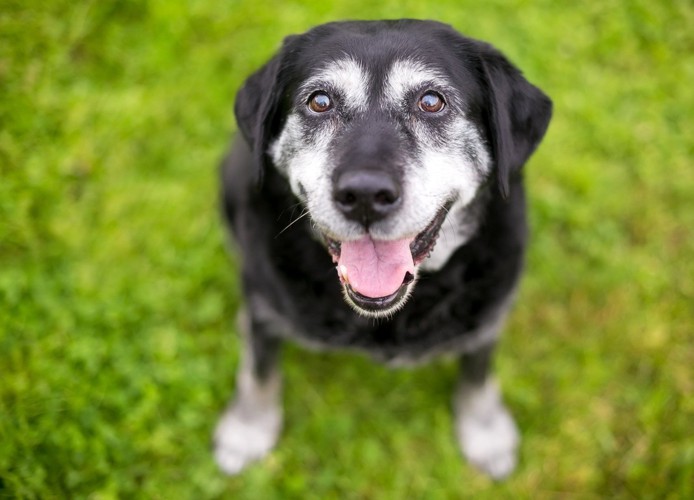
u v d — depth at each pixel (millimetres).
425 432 717
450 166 543
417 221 512
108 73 852
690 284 784
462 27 879
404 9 886
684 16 912
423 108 544
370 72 541
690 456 691
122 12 875
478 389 680
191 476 678
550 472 700
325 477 687
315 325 611
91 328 722
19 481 632
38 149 803
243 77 857
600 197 820
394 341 614
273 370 667
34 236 762
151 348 722
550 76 869
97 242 775
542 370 747
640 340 756
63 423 671
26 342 706
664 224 815
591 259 795
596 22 907
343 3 889
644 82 875
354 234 513
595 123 848
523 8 898
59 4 858
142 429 684
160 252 775
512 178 584
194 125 832
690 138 854
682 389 731
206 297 757
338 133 535
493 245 599
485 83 564
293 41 575
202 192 809
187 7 878
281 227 599
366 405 727
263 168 580
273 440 699
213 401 716
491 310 614
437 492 688
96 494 648
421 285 597
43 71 833
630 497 688
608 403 733
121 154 814
